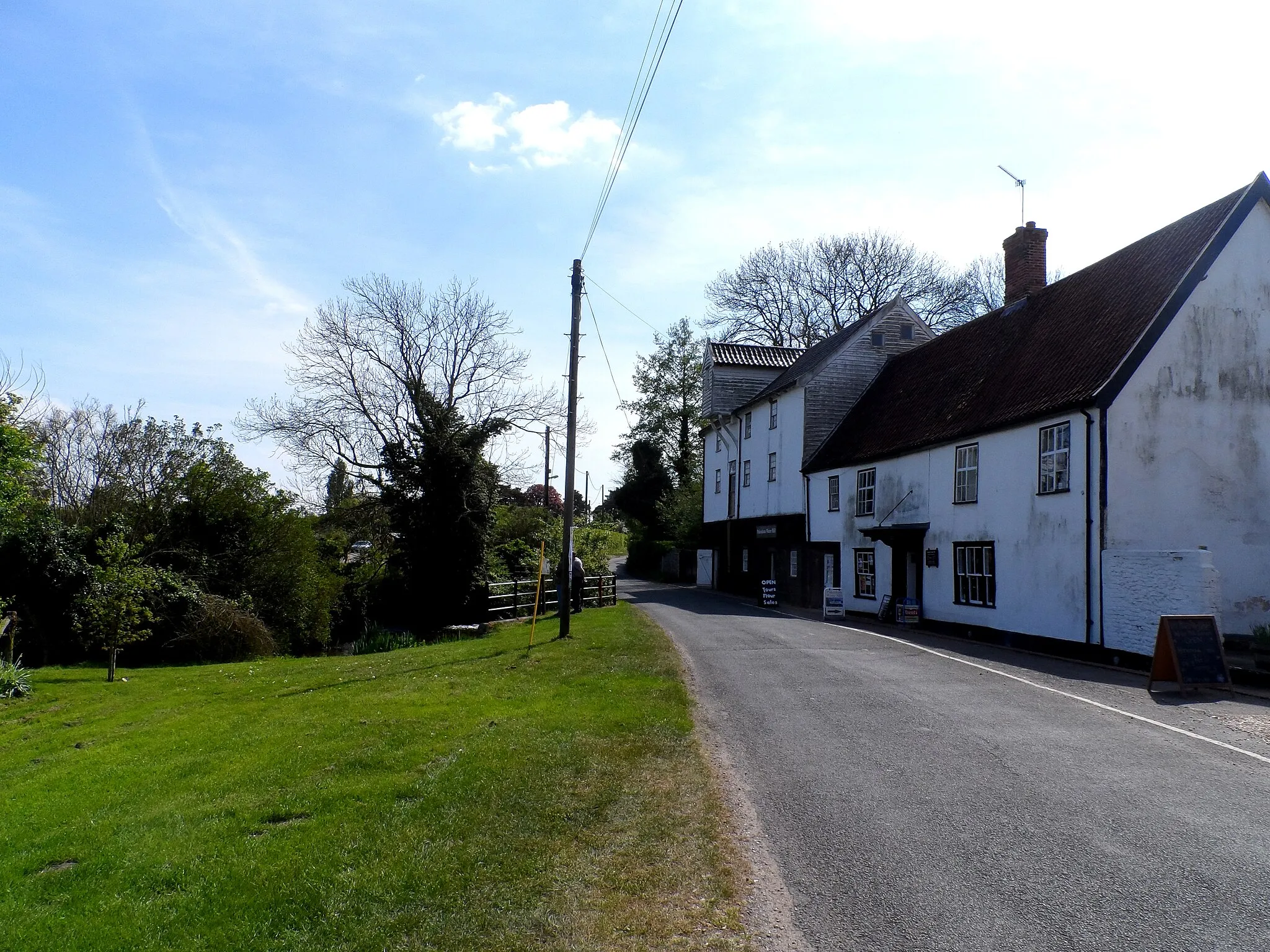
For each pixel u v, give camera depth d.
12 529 18.67
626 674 12.75
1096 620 15.43
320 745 8.78
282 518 24.36
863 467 26.30
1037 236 24.27
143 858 5.94
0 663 15.31
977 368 22.69
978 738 8.82
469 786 7.10
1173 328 15.98
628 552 63.72
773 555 34.03
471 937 4.62
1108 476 15.43
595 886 5.27
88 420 27.11
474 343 36.47
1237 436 16.22
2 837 6.72
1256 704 10.73
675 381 60.81
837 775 7.59
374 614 30.11
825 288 47.16
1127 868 5.48
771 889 5.29
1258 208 16.66
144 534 22.30
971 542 19.72
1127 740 8.74
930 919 4.86
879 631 20.52
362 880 5.33
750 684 12.01
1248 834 6.04
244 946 4.63
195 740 9.80
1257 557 16.12
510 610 25.22
